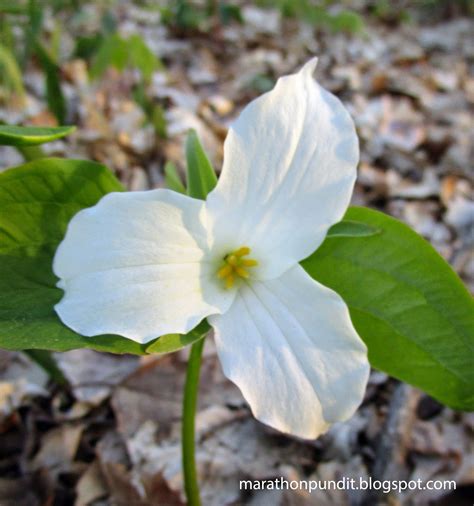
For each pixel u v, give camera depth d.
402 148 0.54
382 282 0.18
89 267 0.14
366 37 0.77
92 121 0.48
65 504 0.26
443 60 0.82
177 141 0.48
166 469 0.27
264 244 0.17
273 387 0.15
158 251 0.15
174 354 0.32
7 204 0.17
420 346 0.18
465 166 0.53
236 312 0.16
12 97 0.48
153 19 0.79
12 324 0.15
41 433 0.28
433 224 0.45
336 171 0.16
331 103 0.16
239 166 0.15
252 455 0.28
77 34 0.64
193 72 0.65
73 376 0.30
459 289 0.17
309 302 0.16
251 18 0.88
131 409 0.29
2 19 0.33
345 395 0.15
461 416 0.30
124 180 0.44
